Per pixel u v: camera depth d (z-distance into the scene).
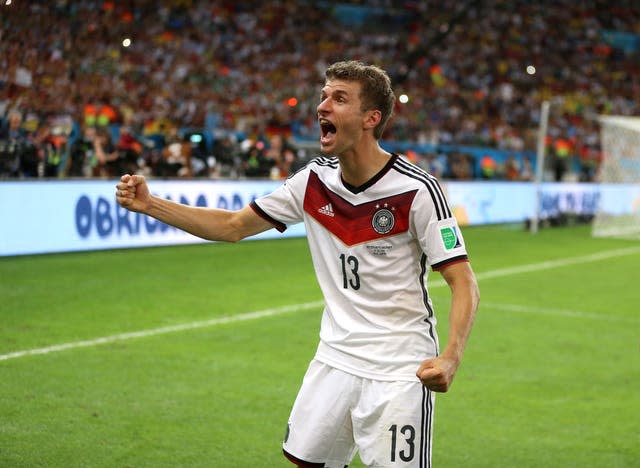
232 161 17.08
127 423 6.07
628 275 14.41
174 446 5.68
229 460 5.50
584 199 24.58
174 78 22.33
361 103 3.50
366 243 3.62
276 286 11.81
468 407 6.83
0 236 12.34
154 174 15.62
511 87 31.88
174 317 9.55
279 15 29.50
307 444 3.77
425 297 3.69
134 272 12.27
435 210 3.54
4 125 13.22
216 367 7.62
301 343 8.62
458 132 26.97
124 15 21.27
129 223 14.20
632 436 6.28
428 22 33.50
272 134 21.14
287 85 25.34
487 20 35.03
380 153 3.63
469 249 17.08
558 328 9.93
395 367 3.62
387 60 29.94
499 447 5.97
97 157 14.60
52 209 12.98
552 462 5.73
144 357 7.83
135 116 18.05
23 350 7.84
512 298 11.76
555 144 26.36
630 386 7.60
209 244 15.62
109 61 18.42
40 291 10.54
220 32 26.84
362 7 32.66
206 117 20.52
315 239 3.79
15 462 5.25
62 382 6.94
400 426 3.58
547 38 36.47
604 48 38.03
